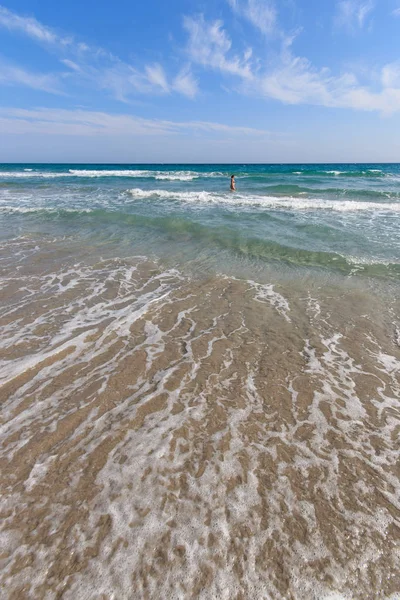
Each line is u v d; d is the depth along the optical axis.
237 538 2.30
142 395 3.75
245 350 4.75
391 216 13.66
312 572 2.12
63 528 2.34
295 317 5.77
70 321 5.45
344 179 32.12
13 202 17.45
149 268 8.14
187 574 2.09
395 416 3.52
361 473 2.83
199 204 16.81
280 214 14.13
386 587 2.05
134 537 2.29
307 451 3.05
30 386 3.84
